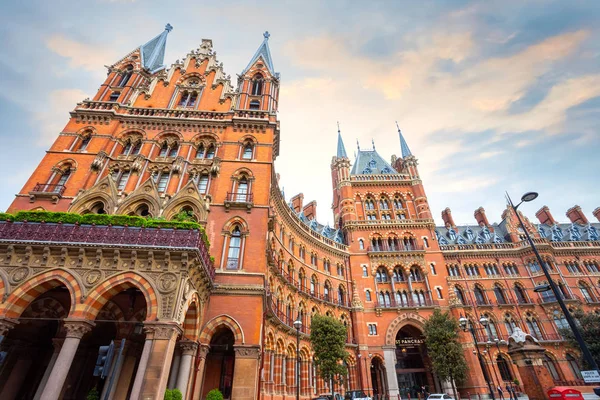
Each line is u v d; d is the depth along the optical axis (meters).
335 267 47.56
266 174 27.08
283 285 35.03
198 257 16.66
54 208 22.92
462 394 40.34
